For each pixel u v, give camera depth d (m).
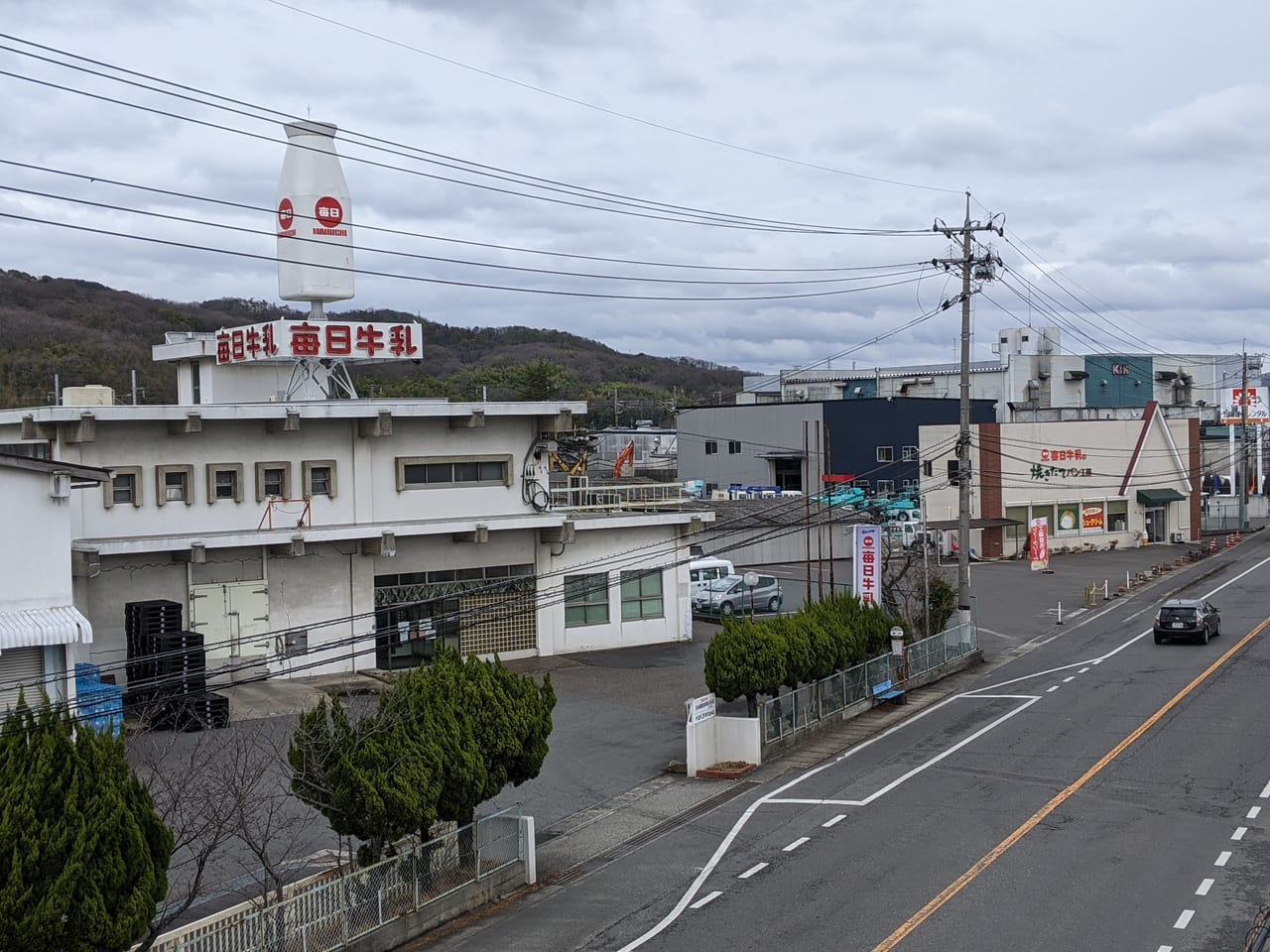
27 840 14.01
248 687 34.72
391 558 38.84
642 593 44.19
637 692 37.00
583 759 30.19
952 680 41.38
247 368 43.25
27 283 129.38
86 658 33.03
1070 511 80.25
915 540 49.66
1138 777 27.58
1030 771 28.58
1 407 86.94
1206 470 114.75
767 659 30.89
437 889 19.83
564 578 42.38
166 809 18.62
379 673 37.03
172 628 31.08
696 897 20.75
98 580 33.53
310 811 23.22
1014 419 105.56
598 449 106.75
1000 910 19.50
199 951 15.73
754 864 22.45
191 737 28.06
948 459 76.69
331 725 20.30
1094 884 20.62
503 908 20.58
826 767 29.86
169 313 135.75
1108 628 51.19
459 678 21.34
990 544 75.81
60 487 24.02
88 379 97.00
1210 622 47.00
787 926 19.17
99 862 14.33
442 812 20.30
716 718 30.08
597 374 197.88
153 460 34.72
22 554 23.75
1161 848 22.48
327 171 39.78
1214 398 136.25
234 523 36.00
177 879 20.58
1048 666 43.09
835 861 22.38
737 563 64.12
